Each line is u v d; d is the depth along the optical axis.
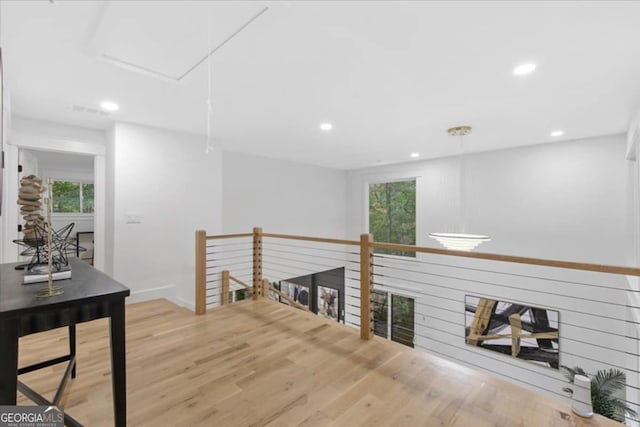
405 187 6.46
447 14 1.61
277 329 2.84
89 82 2.46
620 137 3.98
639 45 1.88
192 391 1.87
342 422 1.61
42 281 1.26
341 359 2.29
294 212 6.21
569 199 4.36
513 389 1.92
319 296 7.96
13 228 3.18
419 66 2.19
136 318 3.09
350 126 3.70
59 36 1.83
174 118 3.41
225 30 1.77
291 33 1.80
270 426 1.58
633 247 3.85
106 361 2.20
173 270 3.97
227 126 3.74
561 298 4.39
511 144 4.61
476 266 5.17
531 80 2.40
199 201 4.25
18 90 2.61
